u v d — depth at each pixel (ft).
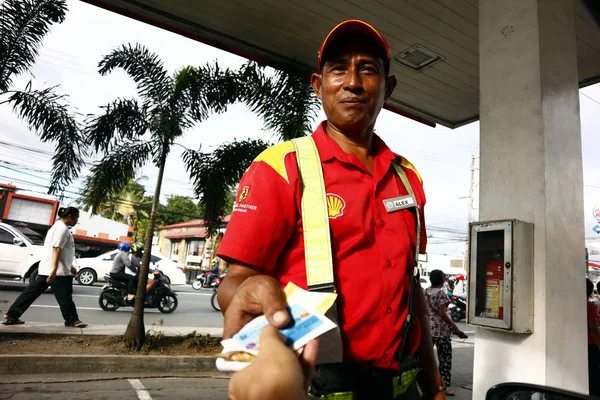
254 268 3.04
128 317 28.07
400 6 12.92
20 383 14.14
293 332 1.89
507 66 8.79
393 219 3.53
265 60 16.87
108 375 15.92
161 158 19.21
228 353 1.77
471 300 8.27
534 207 7.92
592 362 13.52
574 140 8.71
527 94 8.38
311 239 3.12
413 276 3.65
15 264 35.55
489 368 8.05
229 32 15.10
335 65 3.94
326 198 3.28
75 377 15.29
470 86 17.15
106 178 18.76
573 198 8.36
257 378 1.55
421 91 17.92
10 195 67.97
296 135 19.70
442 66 15.94
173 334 21.57
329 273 3.04
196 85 18.81
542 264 7.63
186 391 14.66
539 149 8.02
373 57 3.92
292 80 18.62
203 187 19.67
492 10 9.24
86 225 79.05
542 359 7.36
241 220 3.08
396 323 3.33
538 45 8.37
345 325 3.11
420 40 14.56
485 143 8.93
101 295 30.12
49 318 24.54
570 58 9.02
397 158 4.20
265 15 13.98
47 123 18.28
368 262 3.28
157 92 18.93
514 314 7.53
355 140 3.91
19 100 17.89
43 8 17.39
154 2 13.58
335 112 3.87
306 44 15.69
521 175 8.20
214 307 35.70
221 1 13.37
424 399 4.42
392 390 3.27
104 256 47.06
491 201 8.61
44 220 70.28
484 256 8.20
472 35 14.01
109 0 13.48
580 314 8.02
